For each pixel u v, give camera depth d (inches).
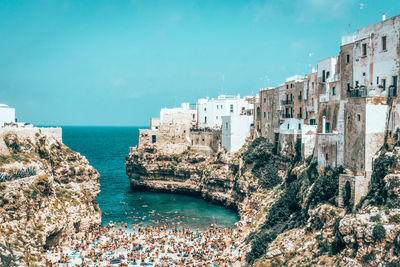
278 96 4020.7
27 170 2797.7
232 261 2541.8
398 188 1772.9
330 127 2726.4
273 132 4079.7
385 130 2041.1
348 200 2049.7
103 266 2615.7
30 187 2746.1
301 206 2536.9
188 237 3225.9
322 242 1991.9
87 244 3002.0
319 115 2883.9
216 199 4338.1
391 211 1734.7
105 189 5221.5
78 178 3486.7
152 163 5078.7
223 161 4414.4
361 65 2348.7
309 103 3351.4
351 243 1787.6
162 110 6131.9
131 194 4904.0
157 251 2883.9
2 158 2748.5
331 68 2878.9
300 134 3353.8
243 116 4554.6
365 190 1996.8
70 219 3075.8
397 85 2034.9
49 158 3243.1
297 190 2691.9
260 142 4114.2
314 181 2491.4
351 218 1836.9
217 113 5600.4
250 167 3986.2
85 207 3299.7
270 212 2827.3
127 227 3526.1
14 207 2573.8
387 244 1659.7
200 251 2866.6
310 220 2208.4
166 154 5068.9
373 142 2023.9
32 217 2694.4
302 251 2055.9
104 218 3799.2
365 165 2009.1
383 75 2151.8
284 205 2733.8
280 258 2133.4
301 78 3764.8
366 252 1705.2
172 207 4229.8
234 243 2883.9
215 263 2628.0
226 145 4591.5
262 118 4352.9
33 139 3201.3
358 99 2075.5
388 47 2119.8
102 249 2920.8
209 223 3627.0
